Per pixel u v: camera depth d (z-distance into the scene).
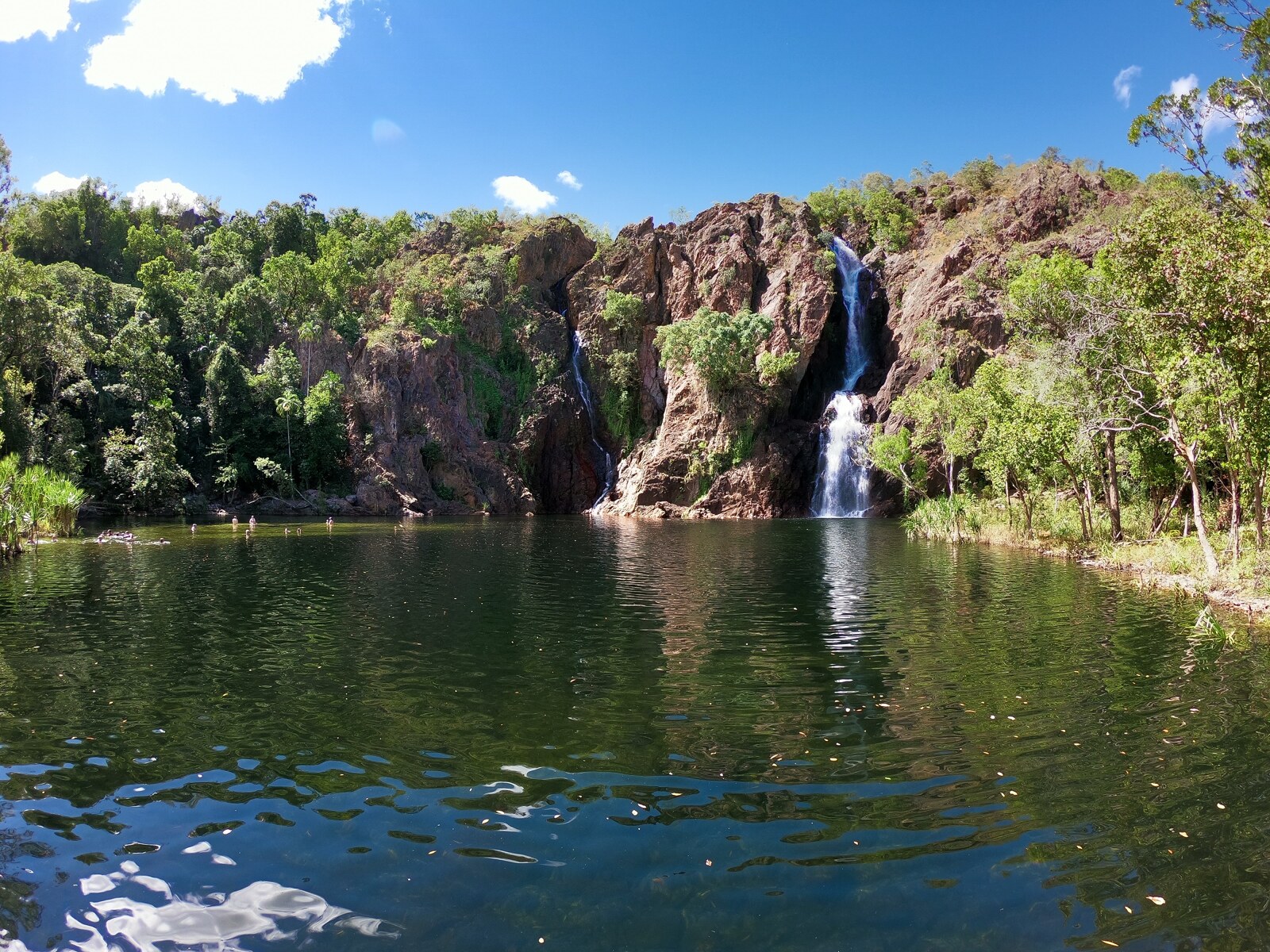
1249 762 8.66
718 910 5.97
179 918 5.85
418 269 90.94
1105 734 9.70
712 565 28.72
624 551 34.06
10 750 9.33
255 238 108.44
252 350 81.50
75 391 64.19
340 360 78.75
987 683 12.14
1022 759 8.91
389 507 72.00
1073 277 34.12
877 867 6.60
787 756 9.13
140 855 6.79
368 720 10.45
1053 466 34.00
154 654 14.18
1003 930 5.71
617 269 89.44
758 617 17.92
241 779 8.47
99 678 12.52
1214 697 11.16
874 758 9.03
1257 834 7.04
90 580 23.89
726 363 71.25
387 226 111.50
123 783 8.36
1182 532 31.03
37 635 15.83
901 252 84.12
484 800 7.93
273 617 17.84
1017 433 32.38
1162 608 18.50
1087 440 28.84
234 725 10.21
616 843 7.02
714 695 11.59
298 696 11.52
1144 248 22.75
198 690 11.81
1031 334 37.41
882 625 16.92
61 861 6.70
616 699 11.40
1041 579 24.08
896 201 93.19
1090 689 11.70
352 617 17.88
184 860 6.72
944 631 16.17
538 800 7.93
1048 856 6.75
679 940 5.60
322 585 23.17
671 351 77.00
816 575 25.58
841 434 69.56
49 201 103.44
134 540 37.62
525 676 12.66
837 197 100.06
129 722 10.34
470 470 77.94
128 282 103.69
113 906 6.00
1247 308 19.89
